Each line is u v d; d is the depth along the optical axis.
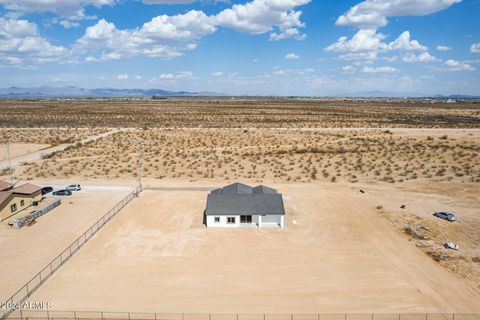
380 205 46.53
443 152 73.38
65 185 56.19
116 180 59.28
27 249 35.09
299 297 27.19
